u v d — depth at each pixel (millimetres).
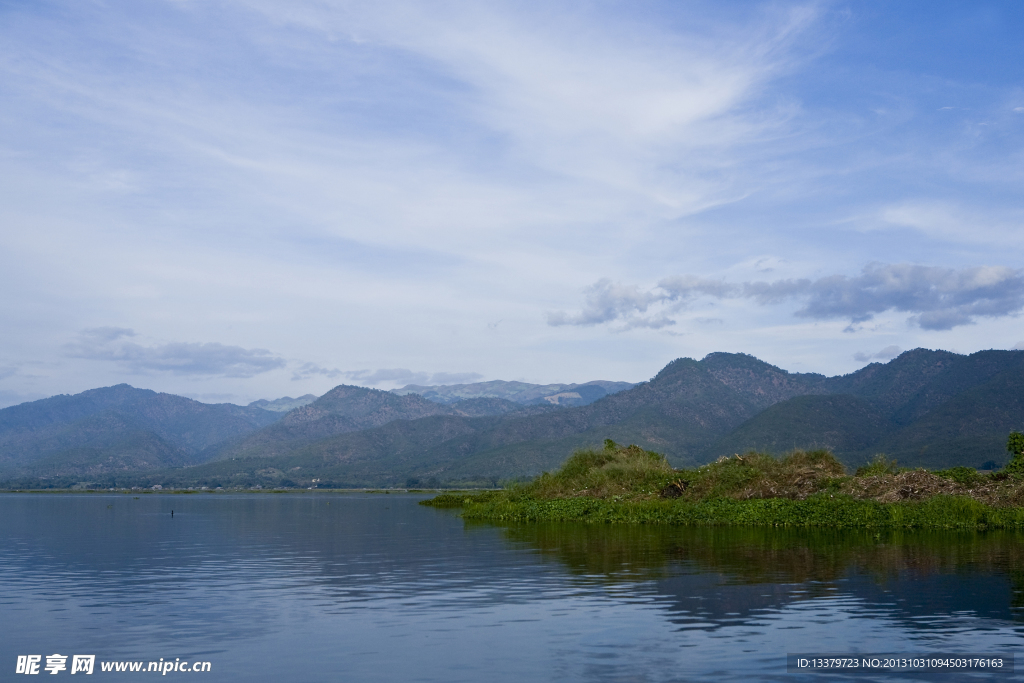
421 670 12578
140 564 26344
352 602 18234
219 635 14992
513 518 50281
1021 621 15312
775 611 16375
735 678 11969
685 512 41688
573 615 16344
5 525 49562
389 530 41719
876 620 15453
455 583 20953
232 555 29109
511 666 12703
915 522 34938
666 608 16875
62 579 22672
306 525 47750
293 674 12477
